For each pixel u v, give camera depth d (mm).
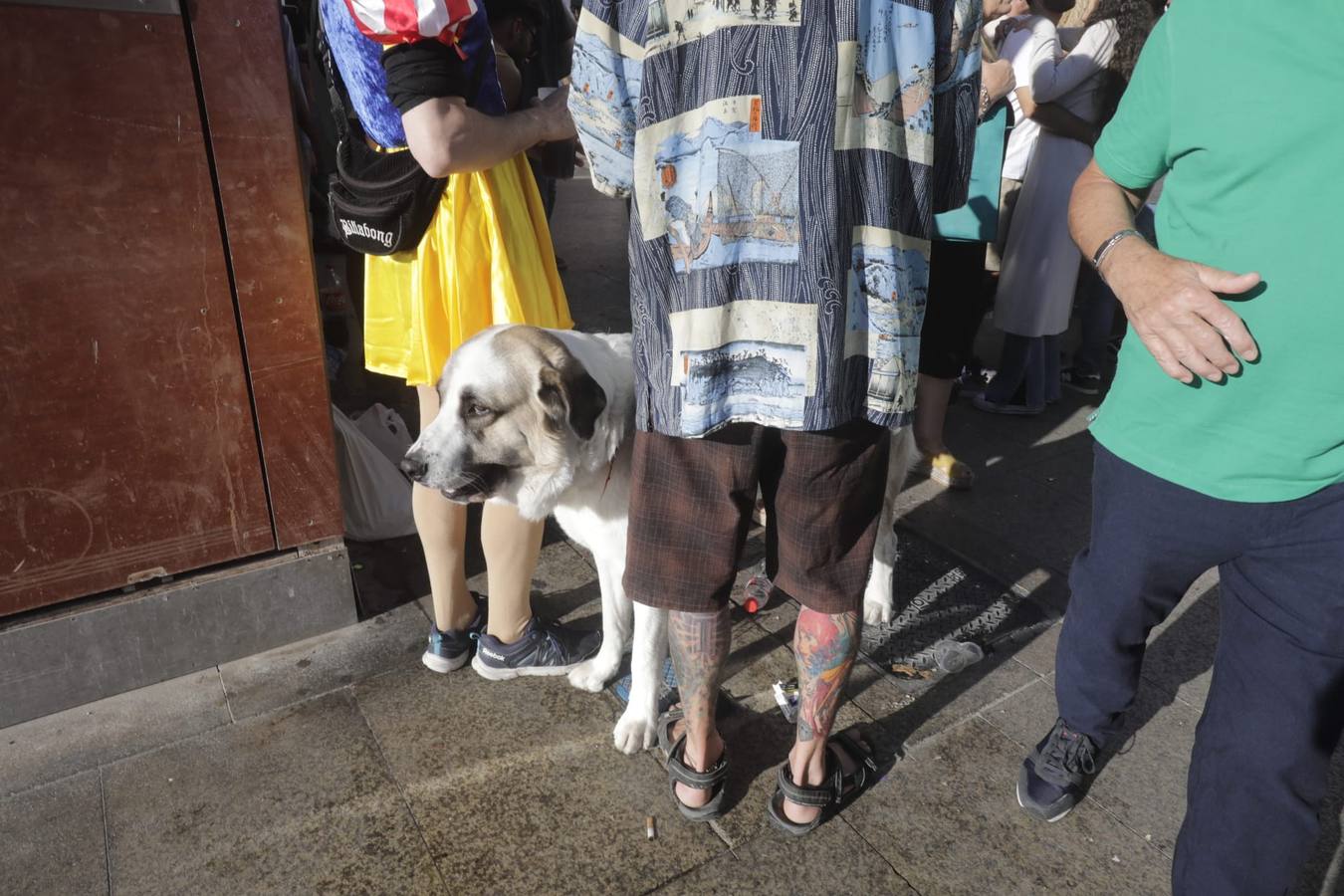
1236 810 1672
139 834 2223
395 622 3014
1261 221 1454
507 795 2340
